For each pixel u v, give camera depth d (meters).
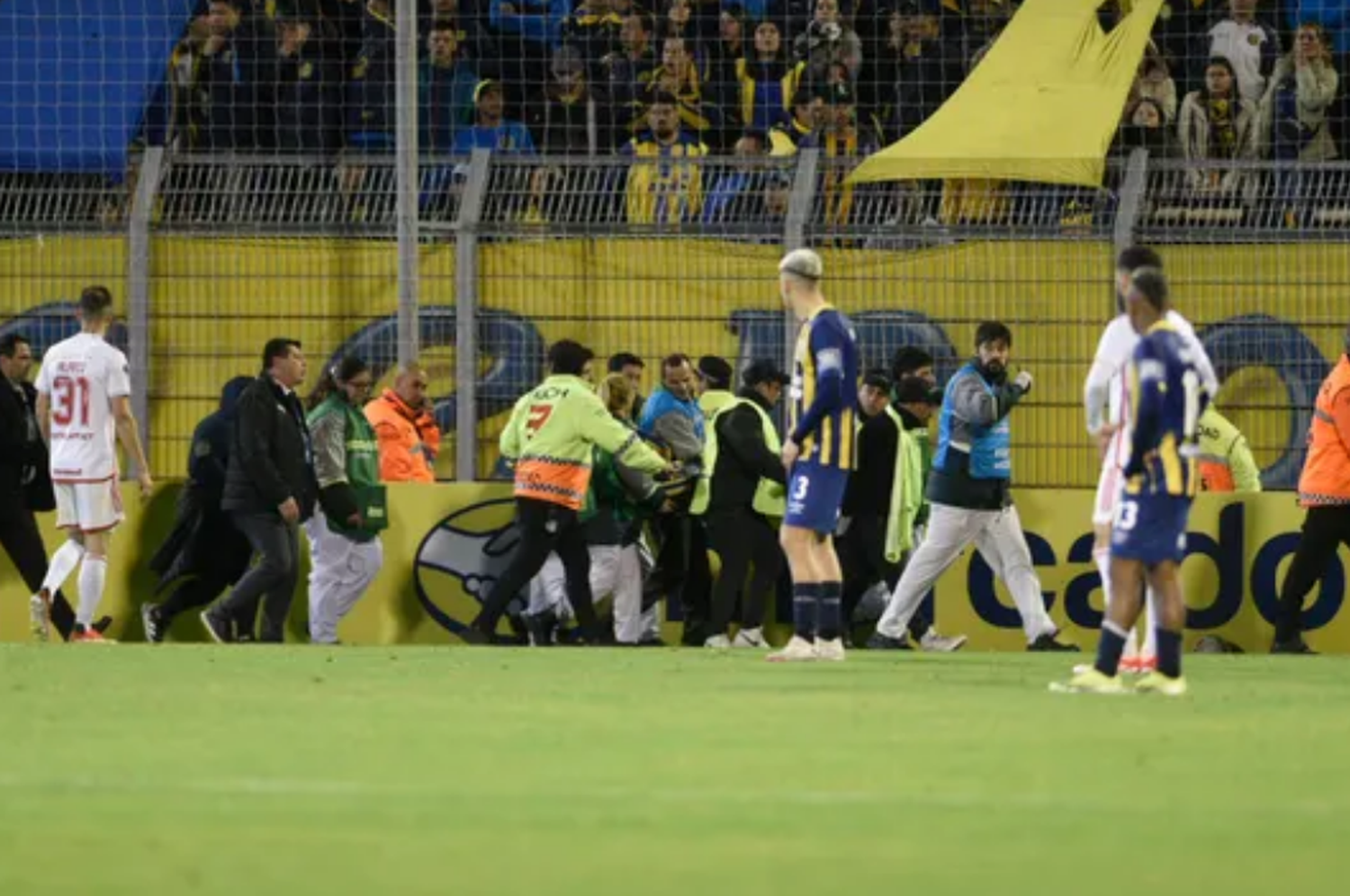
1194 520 59.00
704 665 46.06
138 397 60.09
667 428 57.50
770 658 48.06
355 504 57.00
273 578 56.00
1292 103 68.56
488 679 41.12
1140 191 59.66
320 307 60.72
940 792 24.86
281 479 55.56
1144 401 37.38
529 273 60.19
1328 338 59.56
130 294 60.16
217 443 57.44
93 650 50.66
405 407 59.88
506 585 56.31
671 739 30.25
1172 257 59.69
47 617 55.75
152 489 57.53
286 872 19.38
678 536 59.16
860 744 29.73
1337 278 59.41
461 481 59.75
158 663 45.59
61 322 60.50
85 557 55.91
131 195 61.47
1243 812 23.48
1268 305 59.66
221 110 67.88
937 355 60.03
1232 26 69.31
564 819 22.66
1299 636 56.91
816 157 60.50
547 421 56.06
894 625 55.84
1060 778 26.22
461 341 59.75
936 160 60.69
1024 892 18.70
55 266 60.47
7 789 24.67
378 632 59.62
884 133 69.75
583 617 57.31
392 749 28.78
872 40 70.25
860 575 58.69
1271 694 39.53
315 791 24.59
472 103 69.06
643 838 21.48
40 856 20.22
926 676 42.84
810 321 46.72
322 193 61.06
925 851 20.83
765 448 56.41
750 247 60.06
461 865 19.80
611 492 57.62
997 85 63.25
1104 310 59.59
